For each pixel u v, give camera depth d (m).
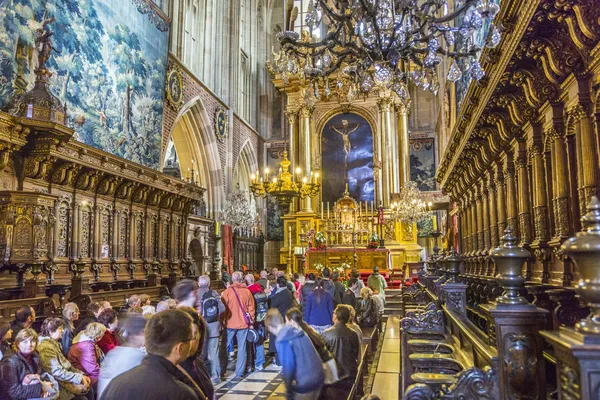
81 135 13.47
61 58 12.76
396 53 7.18
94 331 5.30
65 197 12.17
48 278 10.99
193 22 23.39
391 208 25.11
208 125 23.45
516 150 7.97
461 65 14.66
